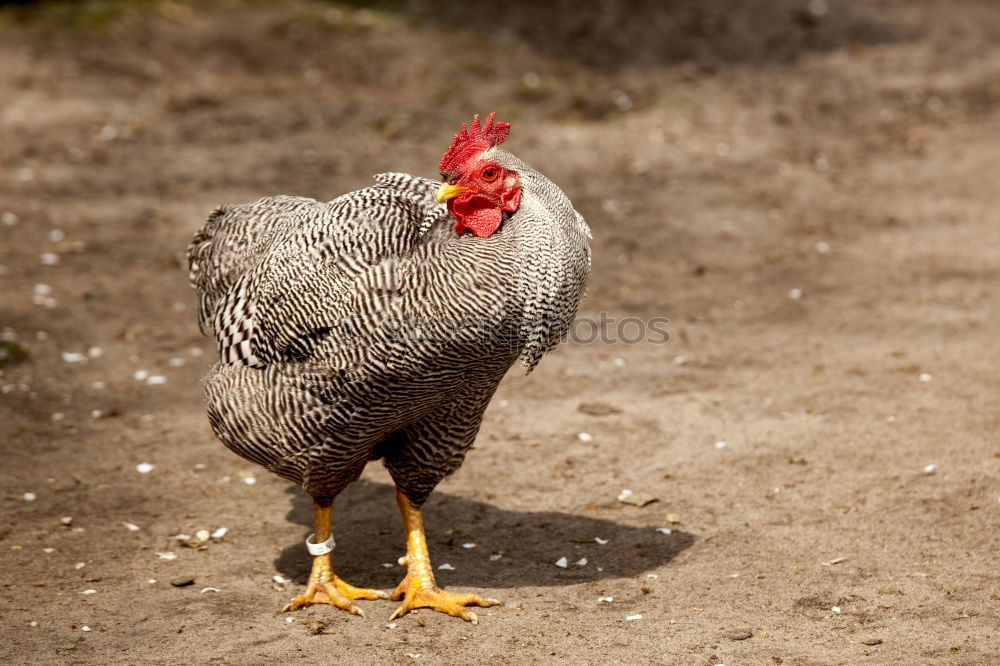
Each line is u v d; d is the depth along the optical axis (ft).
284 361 21.39
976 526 25.80
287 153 60.75
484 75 72.74
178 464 30.71
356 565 25.43
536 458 31.12
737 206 55.77
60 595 23.40
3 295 43.06
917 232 51.88
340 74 72.43
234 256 24.45
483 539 26.53
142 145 61.11
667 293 45.34
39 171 56.95
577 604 23.12
